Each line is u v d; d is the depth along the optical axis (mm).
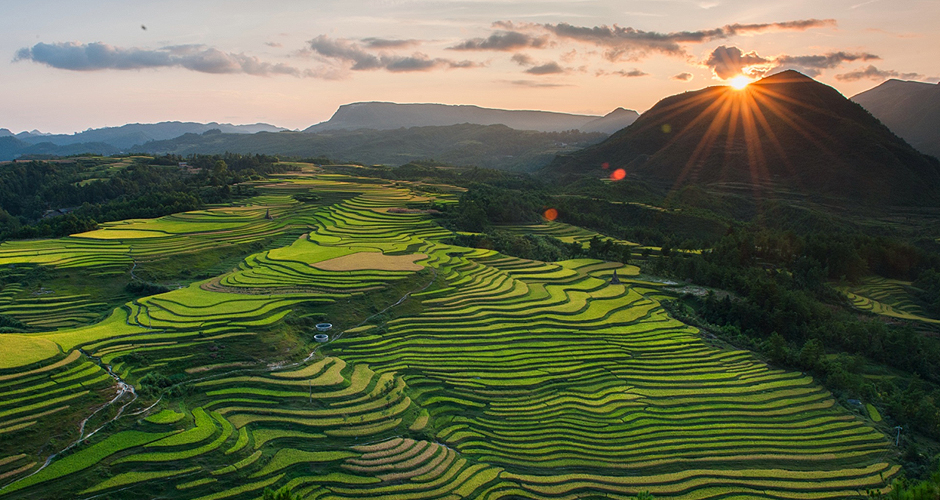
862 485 50562
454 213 148125
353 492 45156
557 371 69000
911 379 81938
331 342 69875
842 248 129000
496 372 68125
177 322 66938
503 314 83938
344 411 55375
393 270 91562
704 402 64375
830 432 59625
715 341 82375
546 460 52438
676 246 151875
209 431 48656
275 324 68188
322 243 113625
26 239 113500
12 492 39812
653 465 52344
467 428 56938
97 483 41969
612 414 60844
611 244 136250
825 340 91062
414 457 49875
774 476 51250
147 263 98750
